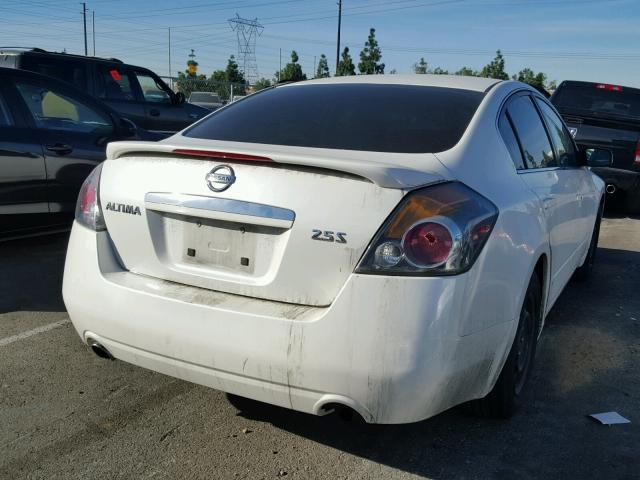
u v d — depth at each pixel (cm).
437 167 260
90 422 305
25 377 347
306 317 239
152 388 340
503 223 267
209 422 309
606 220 962
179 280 272
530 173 336
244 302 254
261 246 254
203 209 261
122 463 274
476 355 253
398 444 296
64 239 640
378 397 233
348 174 242
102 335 278
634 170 936
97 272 280
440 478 272
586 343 431
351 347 232
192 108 1162
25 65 945
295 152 281
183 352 258
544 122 401
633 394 356
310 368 236
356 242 234
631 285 582
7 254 579
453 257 236
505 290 265
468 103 317
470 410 316
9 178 543
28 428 297
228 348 247
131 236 282
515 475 276
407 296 229
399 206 236
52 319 429
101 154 608
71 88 605
